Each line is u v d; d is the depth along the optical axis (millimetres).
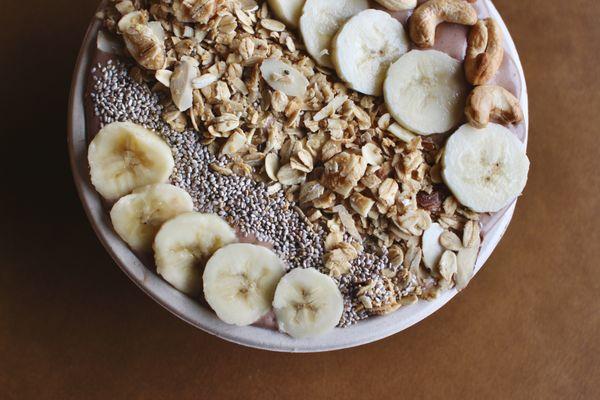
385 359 422
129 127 333
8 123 407
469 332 427
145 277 344
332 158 343
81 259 409
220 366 414
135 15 338
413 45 353
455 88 352
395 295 351
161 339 412
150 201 335
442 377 424
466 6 352
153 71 338
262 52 344
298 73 344
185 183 342
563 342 432
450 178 348
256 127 343
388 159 349
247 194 343
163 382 411
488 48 350
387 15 351
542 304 432
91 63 343
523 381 428
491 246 365
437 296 353
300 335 343
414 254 349
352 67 347
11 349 406
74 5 414
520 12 439
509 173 353
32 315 407
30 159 407
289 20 348
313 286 340
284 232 344
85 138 343
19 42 411
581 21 441
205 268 336
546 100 438
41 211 408
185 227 335
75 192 409
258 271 339
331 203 344
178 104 336
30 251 407
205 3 335
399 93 349
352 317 350
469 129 350
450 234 353
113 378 409
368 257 348
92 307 409
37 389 405
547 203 436
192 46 339
